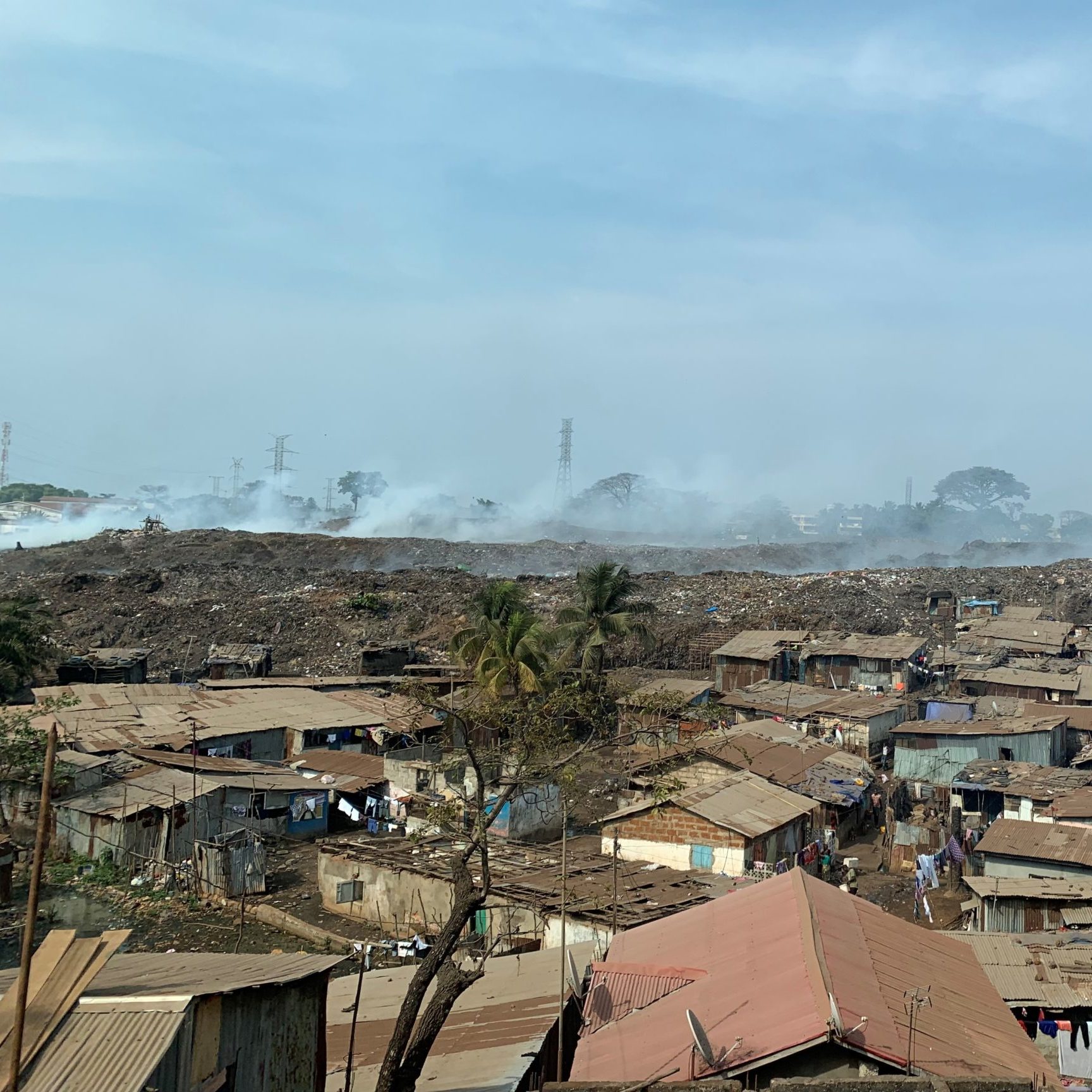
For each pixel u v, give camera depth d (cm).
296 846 4762
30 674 6844
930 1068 1716
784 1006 1883
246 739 5775
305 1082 1833
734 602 10306
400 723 6100
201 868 4059
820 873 4438
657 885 3497
